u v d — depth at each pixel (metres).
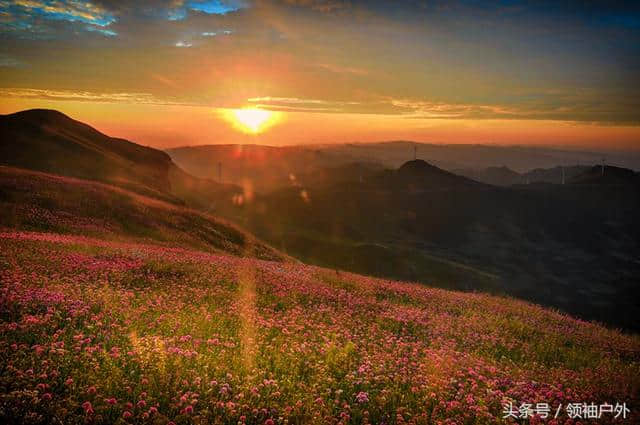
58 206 43.53
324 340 14.05
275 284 22.06
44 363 9.49
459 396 10.91
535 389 12.02
